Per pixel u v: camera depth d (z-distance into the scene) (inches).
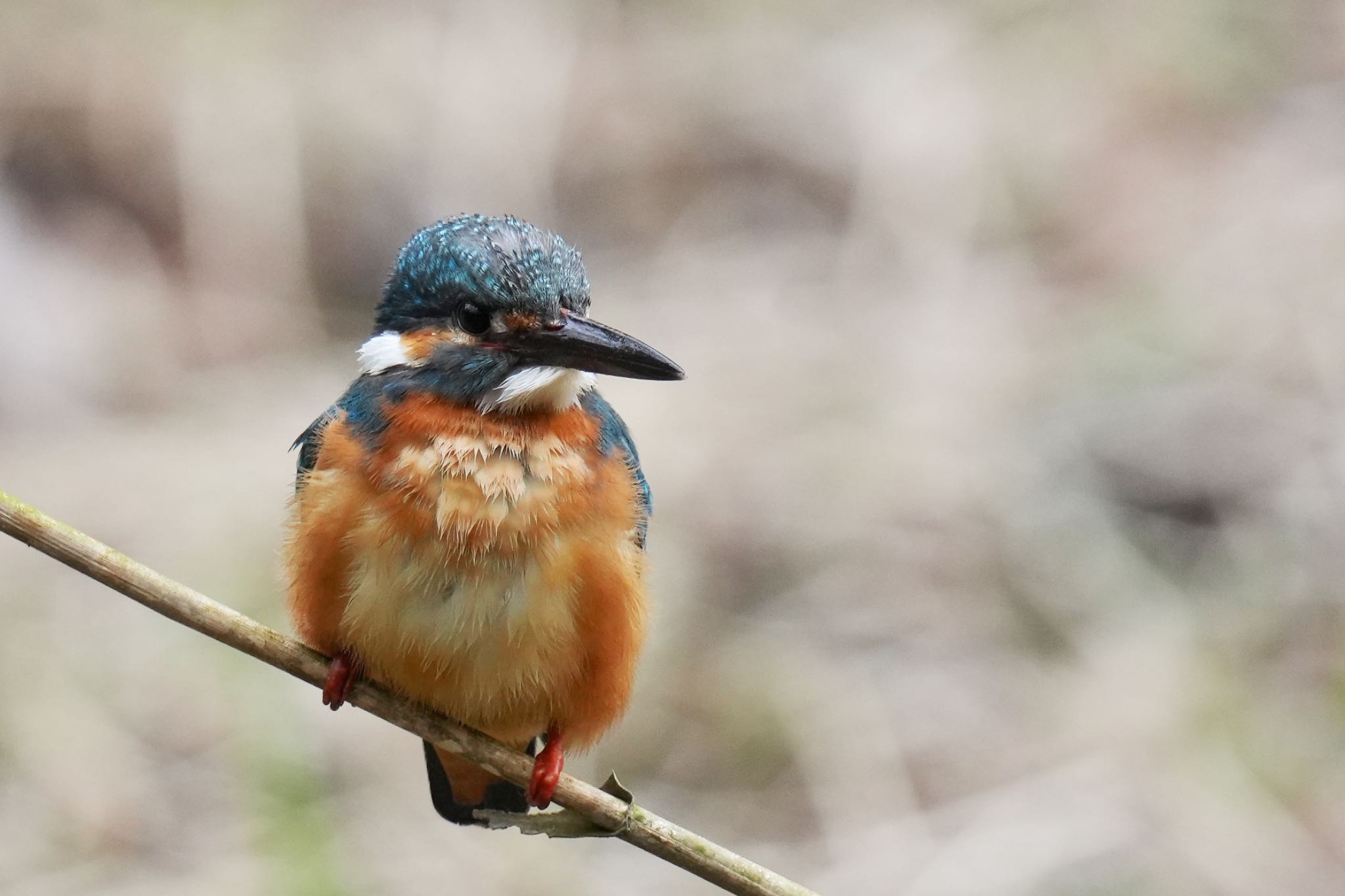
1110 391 574.9
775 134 693.3
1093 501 541.6
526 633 269.6
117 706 468.1
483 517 266.5
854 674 494.3
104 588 510.9
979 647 503.2
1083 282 635.5
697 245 665.6
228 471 560.4
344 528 266.2
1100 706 479.8
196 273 637.3
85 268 629.6
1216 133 700.0
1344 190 650.2
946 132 687.7
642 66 715.4
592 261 660.1
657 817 263.3
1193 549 531.2
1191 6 747.4
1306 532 524.1
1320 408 557.3
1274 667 494.0
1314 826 448.1
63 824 439.8
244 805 441.7
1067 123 697.0
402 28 700.7
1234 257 624.7
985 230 660.7
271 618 492.1
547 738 284.5
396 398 274.8
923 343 605.9
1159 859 438.3
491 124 677.3
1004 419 569.3
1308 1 754.8
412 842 437.1
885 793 463.8
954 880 437.7
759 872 259.3
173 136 653.3
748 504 537.3
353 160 660.1
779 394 580.7
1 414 589.6
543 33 713.6
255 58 676.1
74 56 663.1
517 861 437.1
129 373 609.9
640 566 290.4
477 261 279.6
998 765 468.8
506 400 271.6
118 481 558.6
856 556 524.4
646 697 485.4
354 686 277.3
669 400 578.6
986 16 745.6
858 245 655.1
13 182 639.8
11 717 463.8
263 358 621.6
